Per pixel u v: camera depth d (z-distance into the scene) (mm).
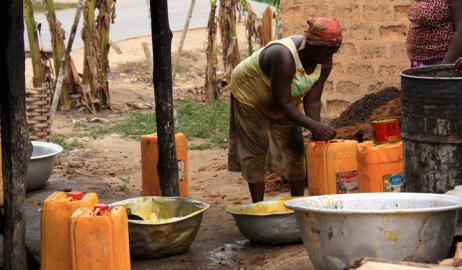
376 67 12180
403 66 12062
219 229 8070
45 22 26844
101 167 11820
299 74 7449
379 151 7352
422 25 8086
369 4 12094
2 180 7000
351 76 12312
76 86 16719
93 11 16469
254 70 7645
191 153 12508
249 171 8008
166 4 8023
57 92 14055
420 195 5973
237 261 7027
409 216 5375
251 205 7602
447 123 6207
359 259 5102
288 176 8070
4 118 6414
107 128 14906
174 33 24953
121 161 12289
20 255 6508
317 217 5570
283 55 7352
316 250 5660
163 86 8125
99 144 13555
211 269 6875
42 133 11523
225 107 15984
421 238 5430
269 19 17312
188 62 22062
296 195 8203
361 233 5402
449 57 7758
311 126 7555
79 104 16672
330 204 6035
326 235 5543
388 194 6051
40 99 11484
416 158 6430
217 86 17016
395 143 7473
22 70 6402
